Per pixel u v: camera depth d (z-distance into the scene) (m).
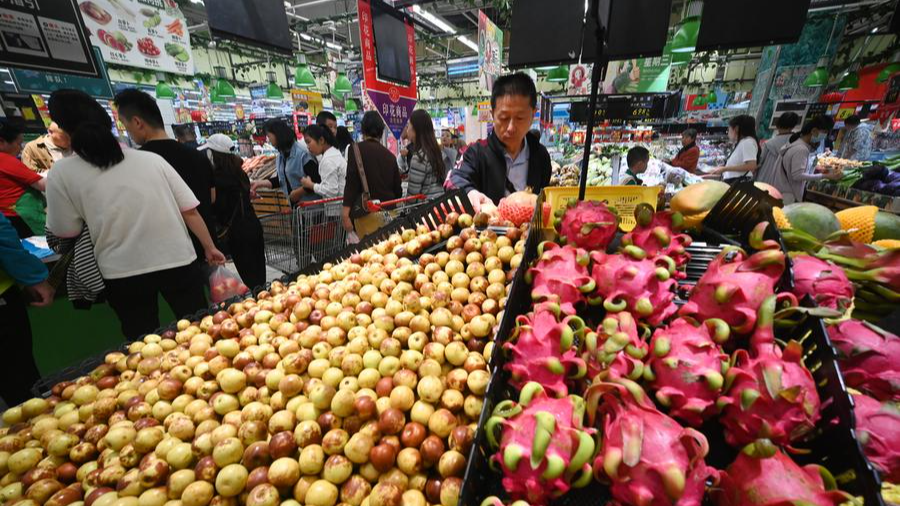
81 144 1.89
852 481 0.50
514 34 1.92
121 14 5.17
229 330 1.33
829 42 6.84
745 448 0.50
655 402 0.65
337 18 6.88
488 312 1.17
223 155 3.24
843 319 0.74
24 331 2.19
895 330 0.86
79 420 1.09
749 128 4.66
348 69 9.17
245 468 0.87
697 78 11.45
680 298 0.89
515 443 0.56
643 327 0.74
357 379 1.04
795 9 1.42
